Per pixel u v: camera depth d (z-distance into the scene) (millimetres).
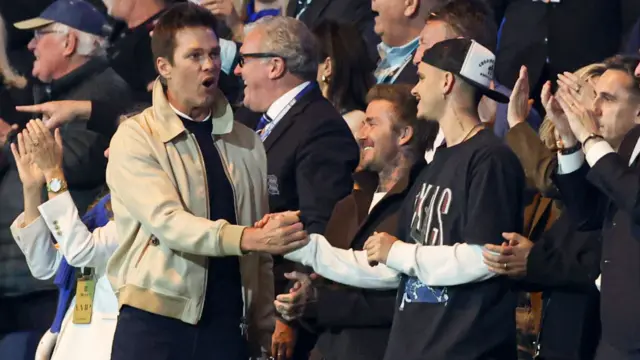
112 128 21234
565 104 14477
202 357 14938
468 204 14328
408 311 14734
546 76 21141
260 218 15547
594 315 15562
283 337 17406
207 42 14977
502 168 14281
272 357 16078
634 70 15117
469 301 14406
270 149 18562
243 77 19094
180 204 14703
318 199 18062
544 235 15406
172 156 14922
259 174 15609
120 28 22922
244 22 23766
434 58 14859
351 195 17000
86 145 21797
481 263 14164
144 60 22406
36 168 17141
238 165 15359
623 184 13773
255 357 15734
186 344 14859
